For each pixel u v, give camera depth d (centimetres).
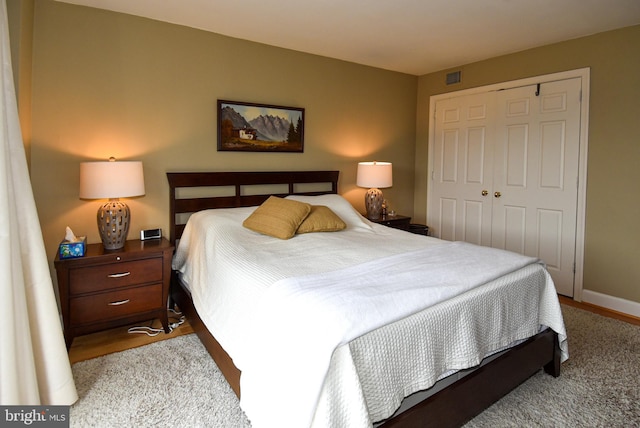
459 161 435
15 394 149
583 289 343
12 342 148
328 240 256
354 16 284
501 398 191
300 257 214
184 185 307
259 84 345
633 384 210
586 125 331
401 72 454
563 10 272
